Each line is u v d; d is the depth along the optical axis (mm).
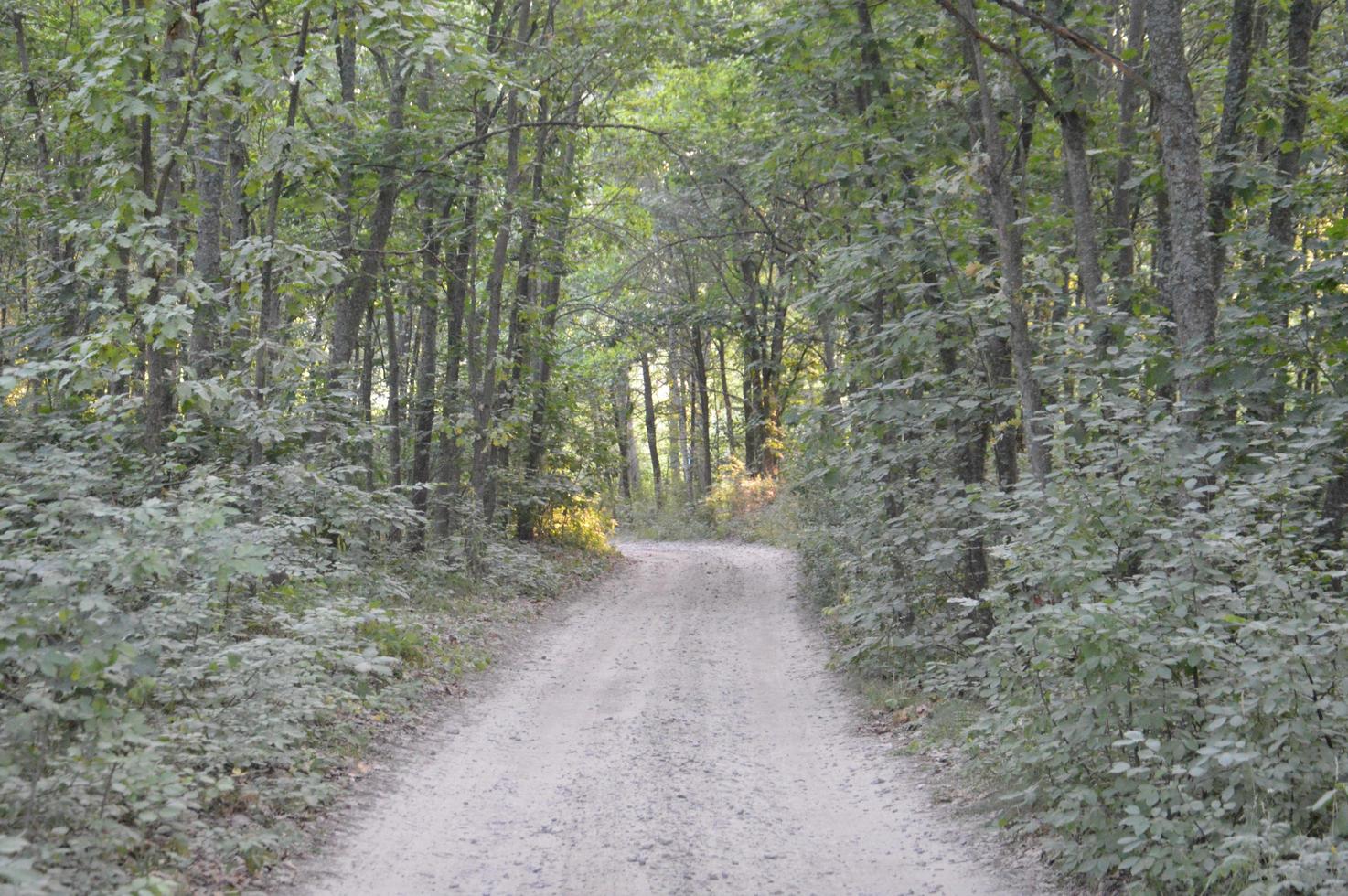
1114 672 5613
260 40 10367
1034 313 12094
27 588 5637
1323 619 5586
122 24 9586
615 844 6566
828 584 18312
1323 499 8508
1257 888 4398
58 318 11719
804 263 14430
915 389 12070
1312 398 7930
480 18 19750
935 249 11109
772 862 6254
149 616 6844
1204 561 6168
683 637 16125
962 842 6484
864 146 12156
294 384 11898
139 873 5156
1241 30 10062
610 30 17906
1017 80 10828
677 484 52844
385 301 20750
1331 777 5035
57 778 5238
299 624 8773
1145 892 4988
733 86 20312
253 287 11070
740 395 55625
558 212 19953
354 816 6934
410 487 13133
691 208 30203
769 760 8938
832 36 12656
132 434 10633
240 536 6953
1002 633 6508
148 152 10109
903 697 10711
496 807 7352
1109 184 13516
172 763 6461
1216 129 14312
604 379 41031
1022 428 12094
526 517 26328
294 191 14250
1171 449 6730
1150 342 8750
